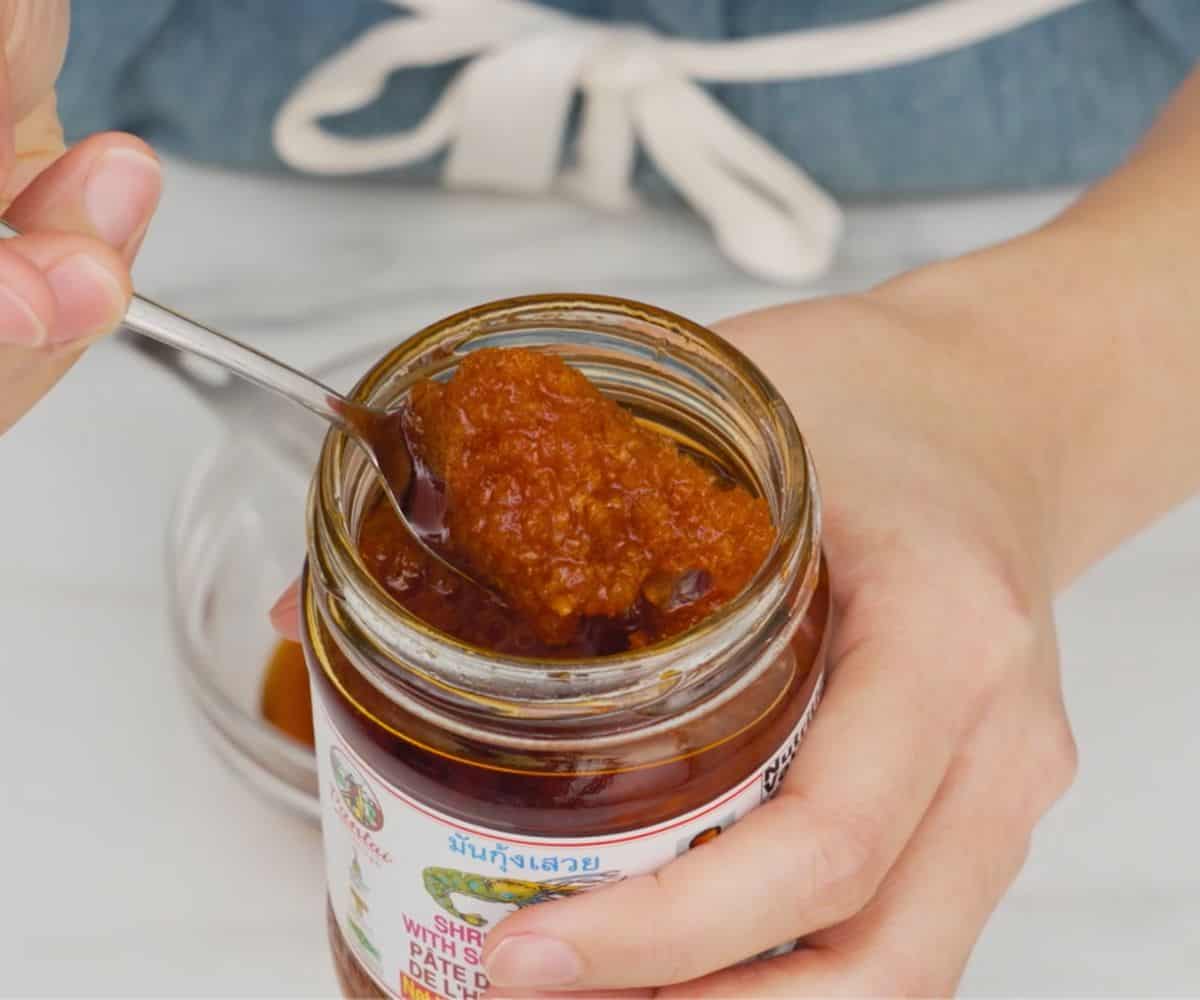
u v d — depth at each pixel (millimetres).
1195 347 492
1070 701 527
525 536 377
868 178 620
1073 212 515
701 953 388
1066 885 501
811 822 391
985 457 459
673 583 380
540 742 368
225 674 518
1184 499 509
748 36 598
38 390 407
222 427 575
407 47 585
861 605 420
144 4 591
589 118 601
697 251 619
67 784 513
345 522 373
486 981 396
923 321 479
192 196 626
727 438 397
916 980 415
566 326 399
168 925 493
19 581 545
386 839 387
